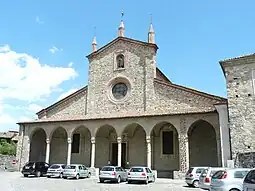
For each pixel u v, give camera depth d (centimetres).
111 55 3928
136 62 3738
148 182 2702
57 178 3136
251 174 1132
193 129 3384
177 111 3181
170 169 3391
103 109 3759
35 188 2064
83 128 3916
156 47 3744
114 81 3816
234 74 2648
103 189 2070
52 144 4106
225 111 2758
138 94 3609
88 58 4066
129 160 3634
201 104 3225
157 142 3547
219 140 2839
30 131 3897
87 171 3250
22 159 3828
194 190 2030
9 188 2020
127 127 3509
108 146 3825
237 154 2469
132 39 3828
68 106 3988
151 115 3186
